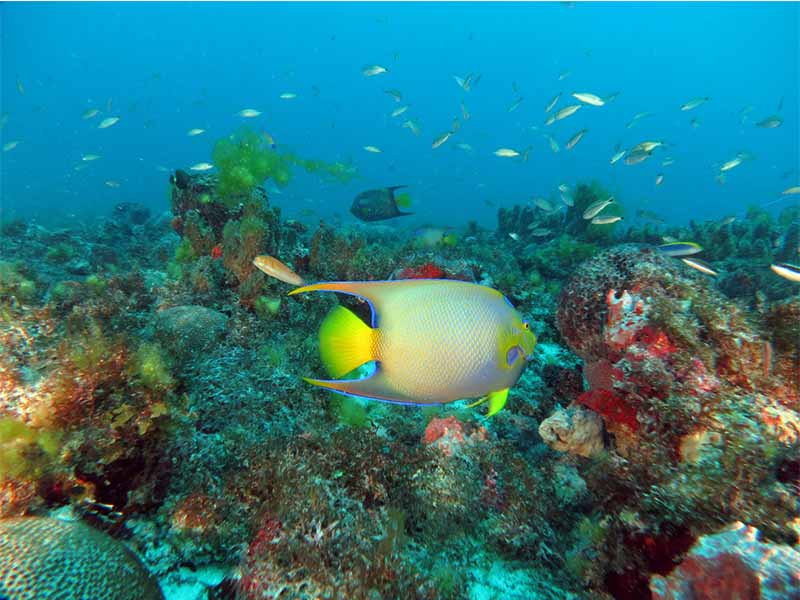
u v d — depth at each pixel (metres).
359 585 0.62
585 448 0.87
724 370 0.75
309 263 1.78
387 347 0.57
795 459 0.62
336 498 0.73
